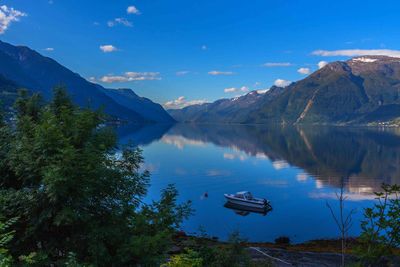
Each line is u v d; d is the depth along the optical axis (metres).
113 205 11.06
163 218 11.65
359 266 6.34
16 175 10.90
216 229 40.69
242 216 46.69
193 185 68.69
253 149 149.12
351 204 52.22
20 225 10.16
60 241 10.22
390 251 6.08
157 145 163.75
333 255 20.95
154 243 9.94
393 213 6.03
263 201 49.69
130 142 13.12
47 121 10.41
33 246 10.23
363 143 181.75
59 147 9.90
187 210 12.40
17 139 11.28
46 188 9.40
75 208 9.76
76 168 9.55
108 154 11.83
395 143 179.25
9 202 10.01
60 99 13.38
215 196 59.16
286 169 91.62
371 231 6.21
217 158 114.62
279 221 44.47
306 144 177.25
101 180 10.78
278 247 26.53
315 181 74.00
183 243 20.27
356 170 90.12
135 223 10.85
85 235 10.20
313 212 48.66
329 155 125.81
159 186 66.88
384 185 6.54
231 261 14.10
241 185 69.19
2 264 6.93
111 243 10.16
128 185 11.64
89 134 11.41
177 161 106.00
